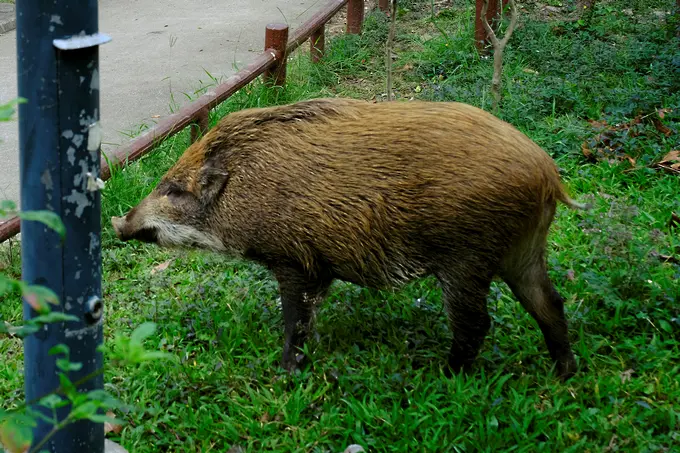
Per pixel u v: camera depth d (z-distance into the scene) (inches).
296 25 284.8
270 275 144.3
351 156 111.1
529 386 117.2
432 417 110.2
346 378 115.7
